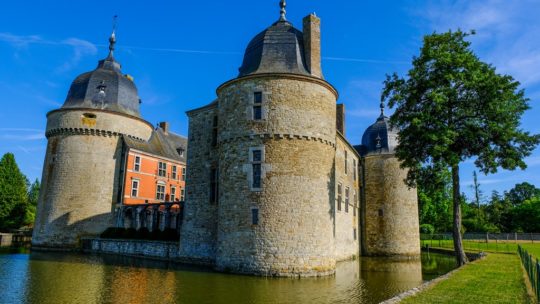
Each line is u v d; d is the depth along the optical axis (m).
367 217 33.59
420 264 25.56
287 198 18.77
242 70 21.75
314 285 15.95
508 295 10.81
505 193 85.69
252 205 18.95
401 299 10.15
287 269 18.03
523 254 18.12
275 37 21.34
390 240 32.31
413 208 33.12
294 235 18.45
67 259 25.75
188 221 24.53
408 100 21.28
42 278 17.03
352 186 31.50
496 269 16.92
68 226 34.22
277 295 13.69
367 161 34.56
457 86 20.39
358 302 12.66
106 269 20.34
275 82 19.83
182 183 45.59
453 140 20.27
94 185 35.31
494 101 19.67
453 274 15.20
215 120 24.72
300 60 20.94
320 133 19.95
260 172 19.19
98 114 36.31
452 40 21.02
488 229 59.09
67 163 35.31
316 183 19.39
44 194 35.88
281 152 19.22
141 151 38.88
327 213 19.66
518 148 20.20
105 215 35.50
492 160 20.11
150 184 40.06
